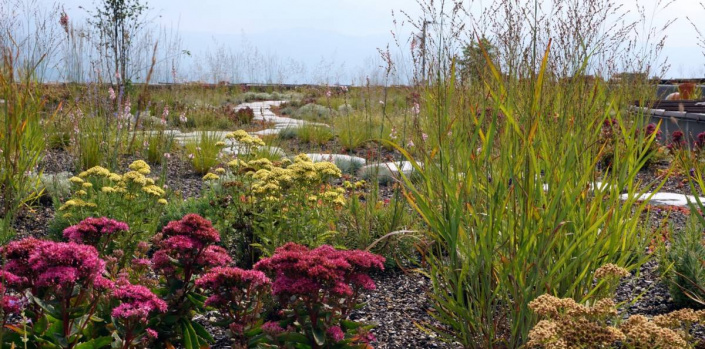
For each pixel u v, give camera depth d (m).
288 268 2.83
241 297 3.09
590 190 3.54
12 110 4.96
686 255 4.06
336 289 2.82
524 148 2.96
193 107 15.25
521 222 2.99
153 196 5.06
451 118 3.35
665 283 4.30
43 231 5.51
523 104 3.22
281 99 25.97
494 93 3.04
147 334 2.78
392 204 5.41
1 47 5.41
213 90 22.52
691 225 4.57
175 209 5.86
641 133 3.56
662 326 2.56
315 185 4.89
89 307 2.68
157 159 9.25
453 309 3.25
